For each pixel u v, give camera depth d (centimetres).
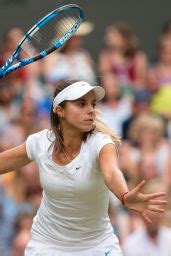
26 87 3378
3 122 3253
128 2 3728
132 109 3288
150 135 3091
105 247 1659
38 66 3453
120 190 1442
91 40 3697
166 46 3559
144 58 3522
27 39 1752
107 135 1608
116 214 2731
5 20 3684
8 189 2925
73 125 1603
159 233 2620
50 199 1648
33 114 3250
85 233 1659
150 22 3741
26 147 1684
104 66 3491
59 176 1617
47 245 1680
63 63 3412
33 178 2920
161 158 3048
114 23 3728
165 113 3281
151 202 1382
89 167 1594
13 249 2767
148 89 3416
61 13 1828
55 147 1638
